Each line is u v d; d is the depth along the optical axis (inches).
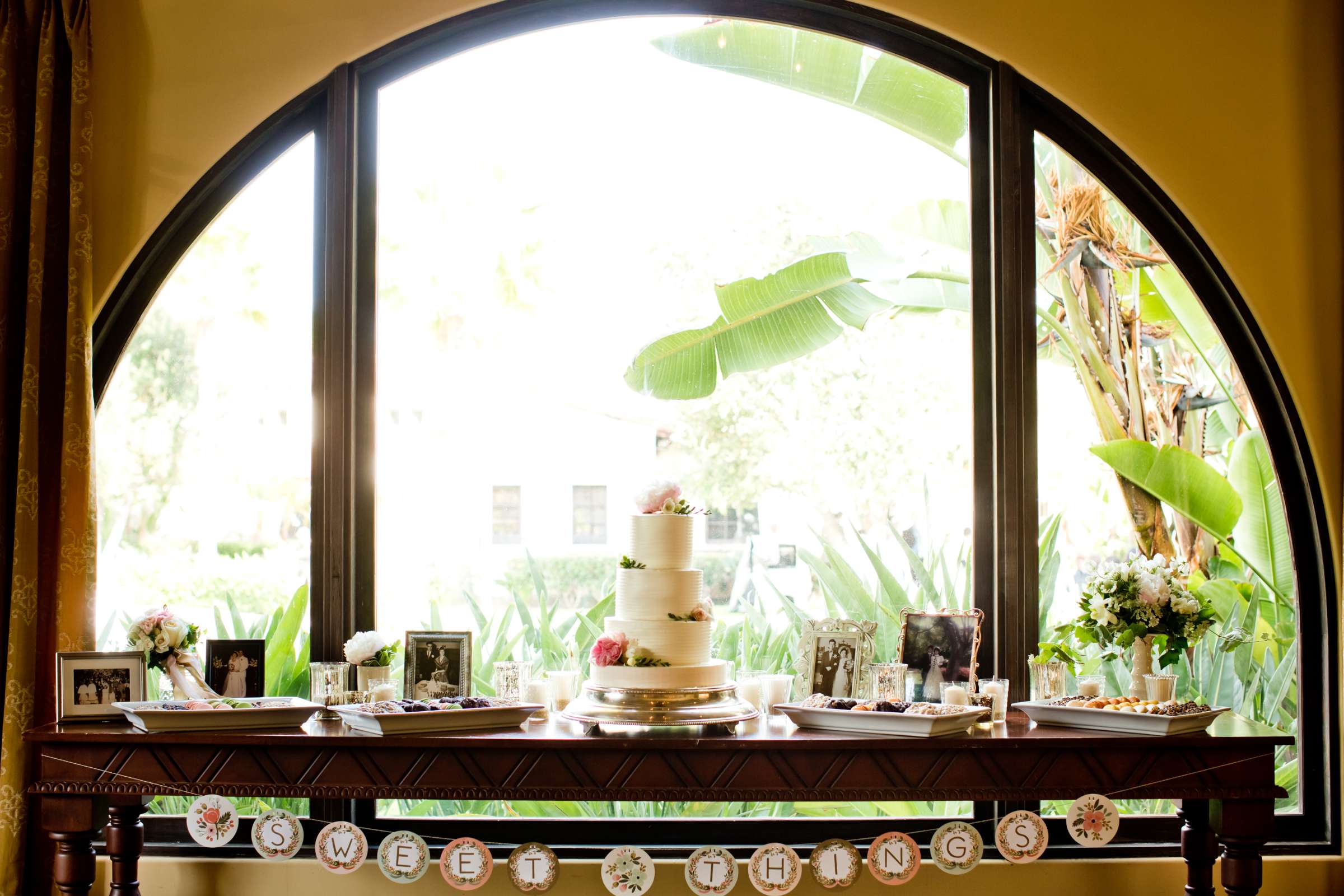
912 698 108.9
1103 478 120.6
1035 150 122.5
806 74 125.3
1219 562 120.0
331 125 119.2
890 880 96.7
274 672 118.5
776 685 108.4
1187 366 121.4
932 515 121.4
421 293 123.0
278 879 111.3
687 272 124.5
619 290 124.1
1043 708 102.3
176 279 121.3
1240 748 94.7
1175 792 94.3
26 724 106.0
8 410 110.7
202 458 120.3
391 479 121.0
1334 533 114.7
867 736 95.1
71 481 110.0
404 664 112.7
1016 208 118.9
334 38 119.7
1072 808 94.0
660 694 97.4
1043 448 120.6
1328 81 118.7
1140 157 118.2
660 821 115.3
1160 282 122.0
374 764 94.6
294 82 119.3
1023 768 94.3
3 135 112.1
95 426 113.4
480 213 124.2
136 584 119.1
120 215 117.1
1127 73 118.9
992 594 119.0
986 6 119.3
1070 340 121.8
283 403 120.6
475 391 122.6
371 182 122.4
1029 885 111.7
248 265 121.3
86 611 109.4
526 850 97.3
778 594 121.3
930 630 110.0
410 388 122.0
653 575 100.2
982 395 120.9
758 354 123.1
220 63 119.0
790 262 124.5
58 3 114.3
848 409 122.6
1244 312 118.0
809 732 97.4
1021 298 118.4
